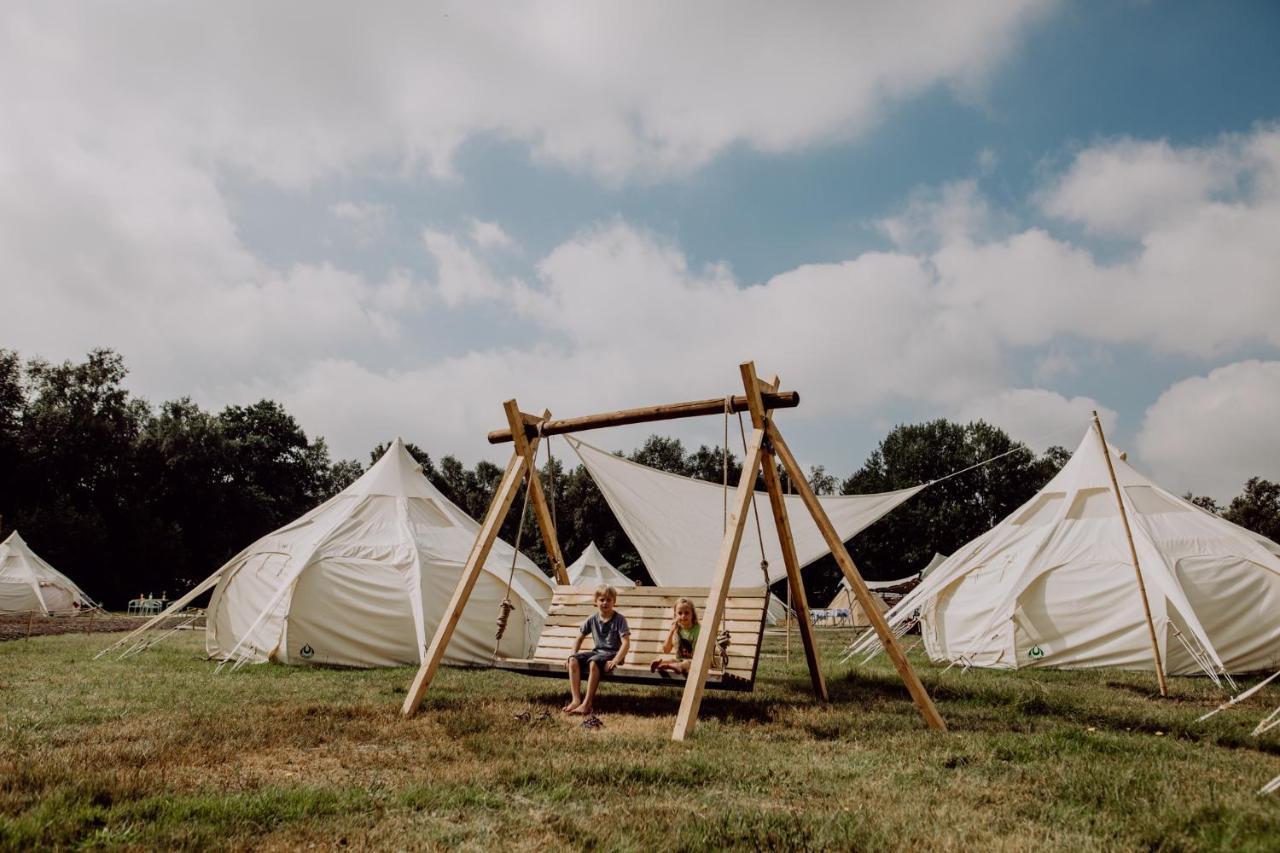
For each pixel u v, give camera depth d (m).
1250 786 4.35
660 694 8.31
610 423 8.07
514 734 5.66
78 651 12.98
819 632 26.94
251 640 11.78
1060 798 4.12
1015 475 55.34
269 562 12.48
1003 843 3.38
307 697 7.62
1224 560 12.44
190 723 5.89
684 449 67.00
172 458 49.56
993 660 12.61
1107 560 12.75
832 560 55.31
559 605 8.48
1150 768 4.70
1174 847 3.37
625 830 3.49
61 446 45.12
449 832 3.48
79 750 4.84
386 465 14.20
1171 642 11.77
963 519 53.75
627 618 8.15
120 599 44.47
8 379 44.97
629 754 5.01
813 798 4.13
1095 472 14.18
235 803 3.72
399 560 12.24
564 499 57.62
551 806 3.91
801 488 7.21
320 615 11.52
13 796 3.72
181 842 3.24
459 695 7.91
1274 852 3.26
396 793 4.05
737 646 7.39
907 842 3.39
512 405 8.35
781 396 7.32
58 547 41.50
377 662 11.60
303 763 4.75
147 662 11.33
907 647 17.80
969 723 6.50
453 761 4.87
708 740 5.65
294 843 3.32
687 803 3.99
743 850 3.28
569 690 8.62
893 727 6.23
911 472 55.66
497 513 7.82
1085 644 12.32
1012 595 12.76
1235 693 8.94
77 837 3.30
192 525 51.59
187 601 13.08
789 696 8.22
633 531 10.01
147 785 4.02
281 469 59.62
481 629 12.38
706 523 9.66
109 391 47.94
